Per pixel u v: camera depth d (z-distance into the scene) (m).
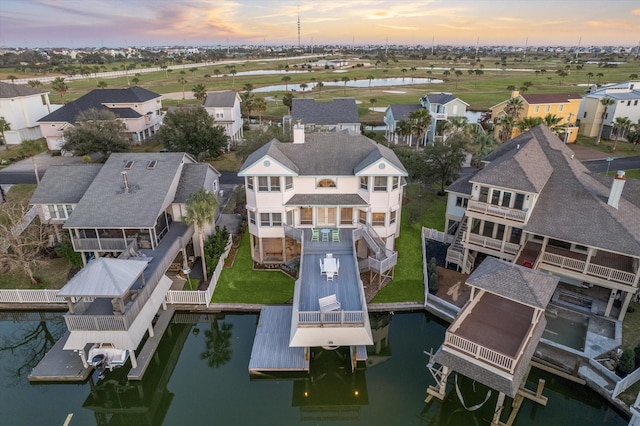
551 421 21.33
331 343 22.67
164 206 32.31
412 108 74.81
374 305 29.30
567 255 29.28
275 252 36.12
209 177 38.91
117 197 32.28
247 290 30.97
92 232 31.80
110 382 23.98
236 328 28.58
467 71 199.88
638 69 188.38
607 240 25.50
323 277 27.91
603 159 60.78
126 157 36.22
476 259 34.31
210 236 35.03
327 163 33.44
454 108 74.50
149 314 25.47
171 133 56.91
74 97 116.19
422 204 46.41
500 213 29.03
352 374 24.45
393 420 21.88
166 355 27.19
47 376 23.41
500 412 21.06
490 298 24.98
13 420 21.77
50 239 35.94
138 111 72.38
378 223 33.62
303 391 23.83
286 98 98.19
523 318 22.98
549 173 30.77
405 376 24.67
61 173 36.16
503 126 63.50
